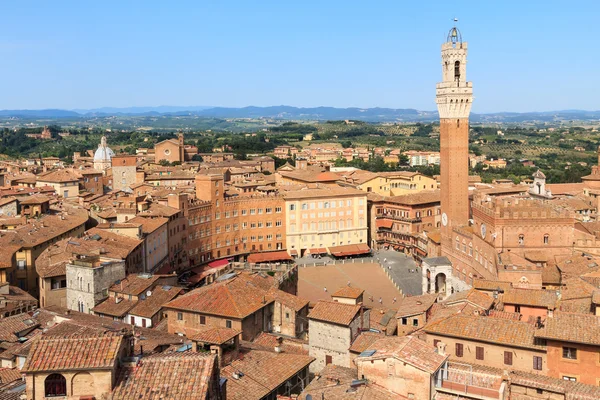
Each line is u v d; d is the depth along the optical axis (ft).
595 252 610.24
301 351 398.83
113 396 177.06
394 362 241.55
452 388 242.99
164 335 380.37
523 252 616.39
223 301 424.46
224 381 234.79
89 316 405.39
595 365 296.10
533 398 245.65
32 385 176.35
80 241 572.51
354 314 385.09
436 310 418.72
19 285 584.81
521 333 324.60
